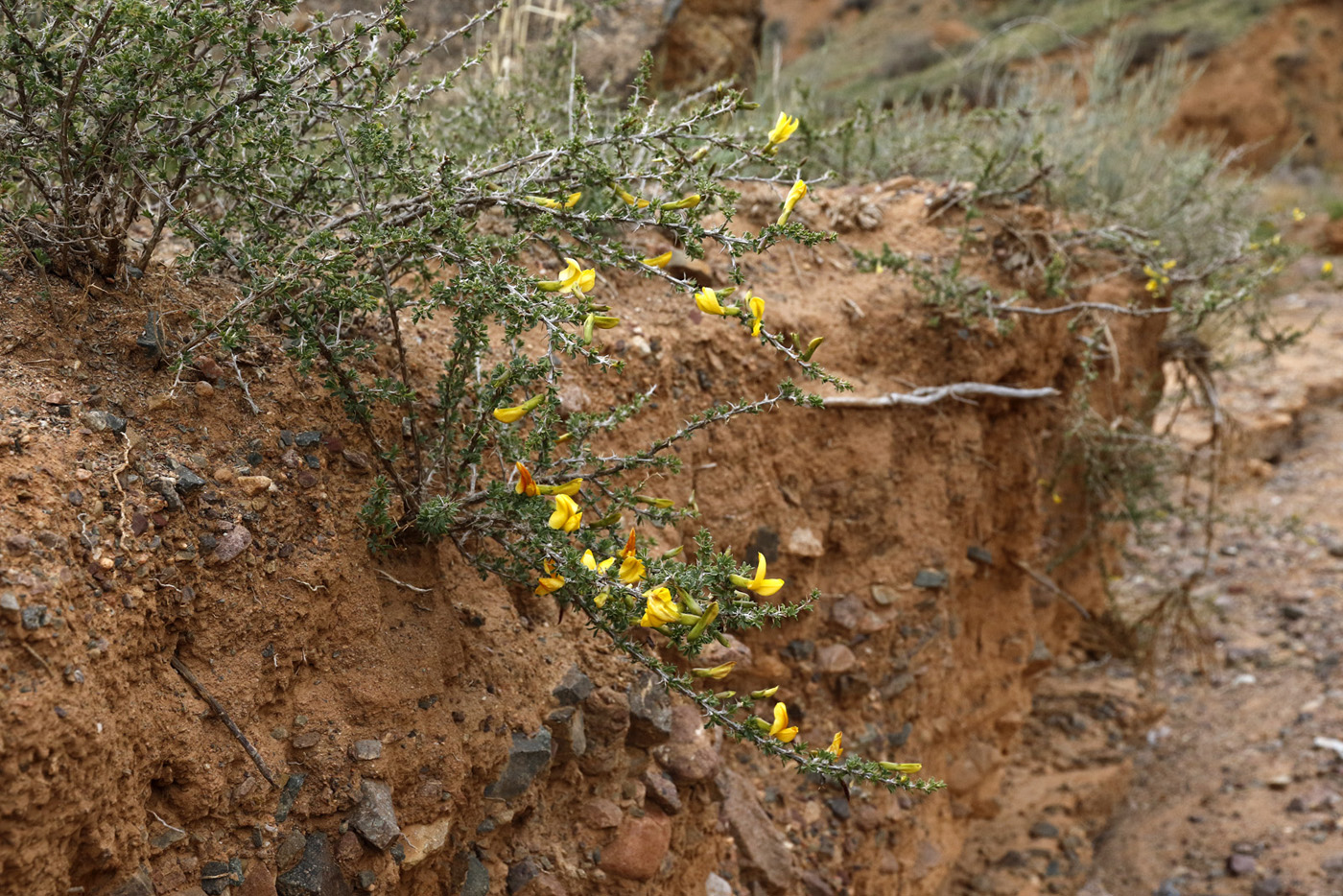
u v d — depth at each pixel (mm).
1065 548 5086
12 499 1497
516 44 4137
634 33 5293
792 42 24953
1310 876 5281
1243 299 4387
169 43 1727
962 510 3883
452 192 1969
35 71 1796
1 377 1693
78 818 1463
